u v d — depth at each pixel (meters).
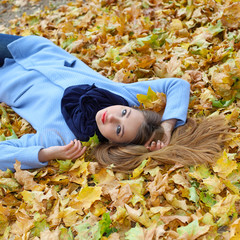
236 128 2.17
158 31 3.25
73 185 2.08
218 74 2.41
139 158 2.04
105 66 3.04
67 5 4.20
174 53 2.91
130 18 3.56
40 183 2.09
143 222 1.70
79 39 3.40
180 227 1.57
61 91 2.41
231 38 2.84
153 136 2.08
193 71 2.66
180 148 2.01
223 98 2.44
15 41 2.86
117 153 2.08
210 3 3.25
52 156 2.11
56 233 1.70
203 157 1.96
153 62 2.83
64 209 1.84
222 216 1.66
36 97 2.49
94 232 1.65
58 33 3.57
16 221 1.83
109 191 1.89
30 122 2.43
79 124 2.19
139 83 2.43
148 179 2.01
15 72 2.76
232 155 1.95
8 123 2.66
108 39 3.29
